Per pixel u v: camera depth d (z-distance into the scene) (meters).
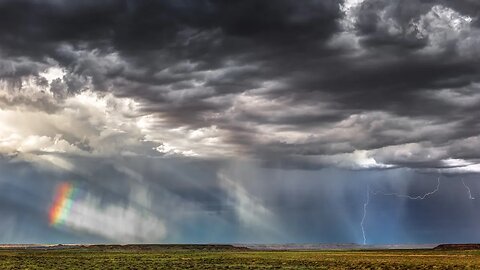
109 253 165.88
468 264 91.62
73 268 80.06
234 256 142.25
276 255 152.50
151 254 158.38
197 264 94.75
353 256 141.75
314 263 98.50
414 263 97.19
